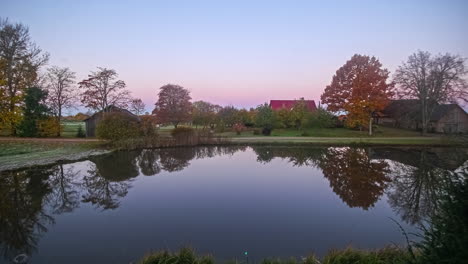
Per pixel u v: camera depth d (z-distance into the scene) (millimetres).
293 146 23203
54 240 5504
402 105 36625
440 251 2480
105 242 5391
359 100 27438
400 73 31547
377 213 7188
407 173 12047
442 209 2684
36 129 25469
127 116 22344
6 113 20391
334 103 29906
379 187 9844
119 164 14734
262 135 32812
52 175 11555
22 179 10742
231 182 10797
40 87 26188
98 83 27500
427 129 33969
